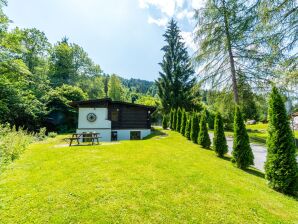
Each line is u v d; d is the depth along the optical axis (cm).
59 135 1789
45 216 302
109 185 422
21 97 1861
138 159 653
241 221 316
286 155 479
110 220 298
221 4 1272
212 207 353
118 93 5119
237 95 1289
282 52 872
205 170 574
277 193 463
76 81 3734
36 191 388
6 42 1577
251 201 390
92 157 667
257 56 1164
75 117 2434
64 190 393
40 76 2855
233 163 682
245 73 1300
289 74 816
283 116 504
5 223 283
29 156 689
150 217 311
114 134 1553
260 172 637
